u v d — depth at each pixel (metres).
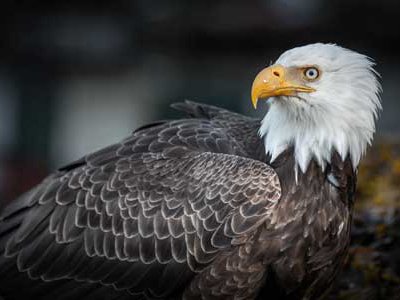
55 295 11.84
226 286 11.09
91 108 32.62
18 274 11.91
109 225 11.49
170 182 11.38
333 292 12.76
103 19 32.44
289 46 30.34
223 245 10.94
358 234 13.19
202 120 12.76
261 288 11.23
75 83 32.50
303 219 11.02
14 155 32.66
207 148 11.82
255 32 30.17
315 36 30.02
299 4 30.61
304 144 11.20
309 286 11.44
